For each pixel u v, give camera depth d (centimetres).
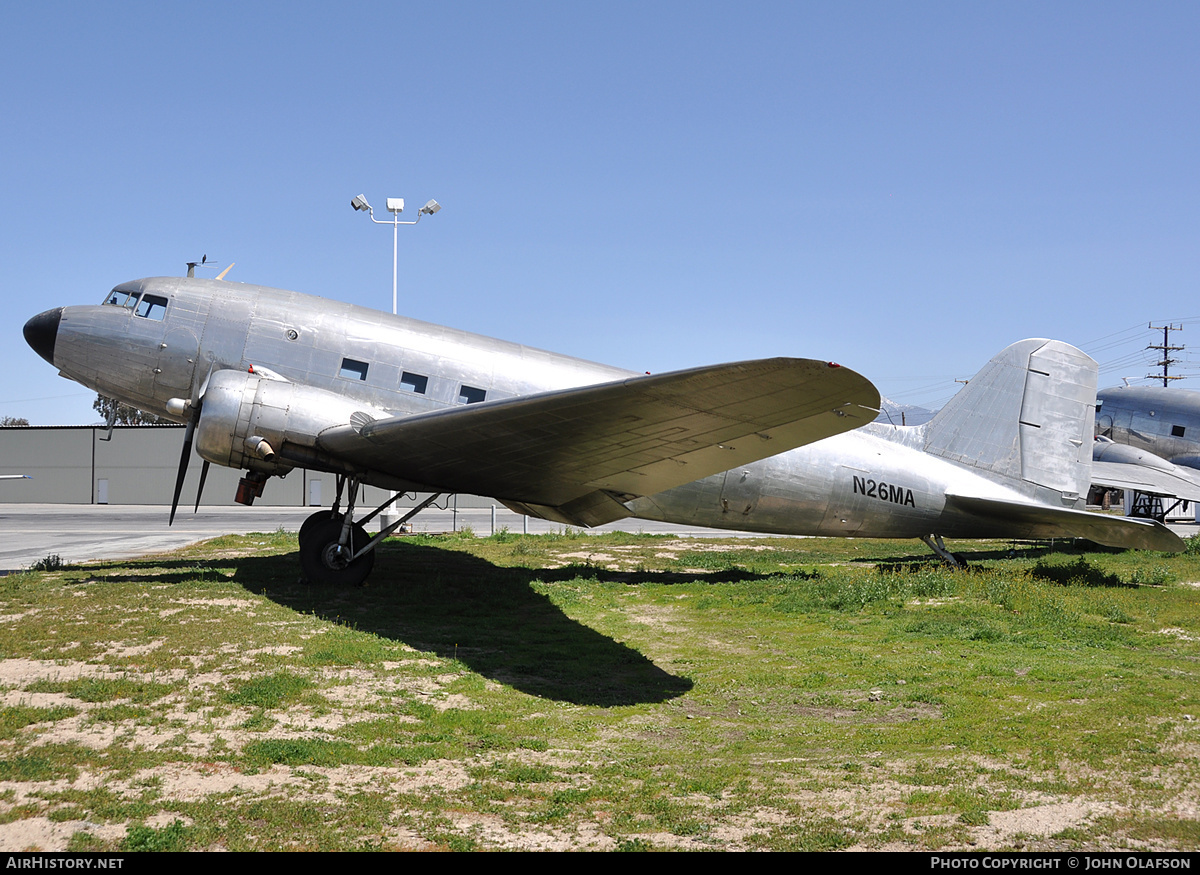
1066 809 442
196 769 474
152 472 4369
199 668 689
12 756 477
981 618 1042
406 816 423
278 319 1173
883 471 1401
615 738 575
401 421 930
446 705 636
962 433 1489
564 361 1280
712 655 846
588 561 1594
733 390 708
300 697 626
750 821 427
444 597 1105
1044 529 1461
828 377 654
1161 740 561
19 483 4425
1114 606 1085
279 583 1130
